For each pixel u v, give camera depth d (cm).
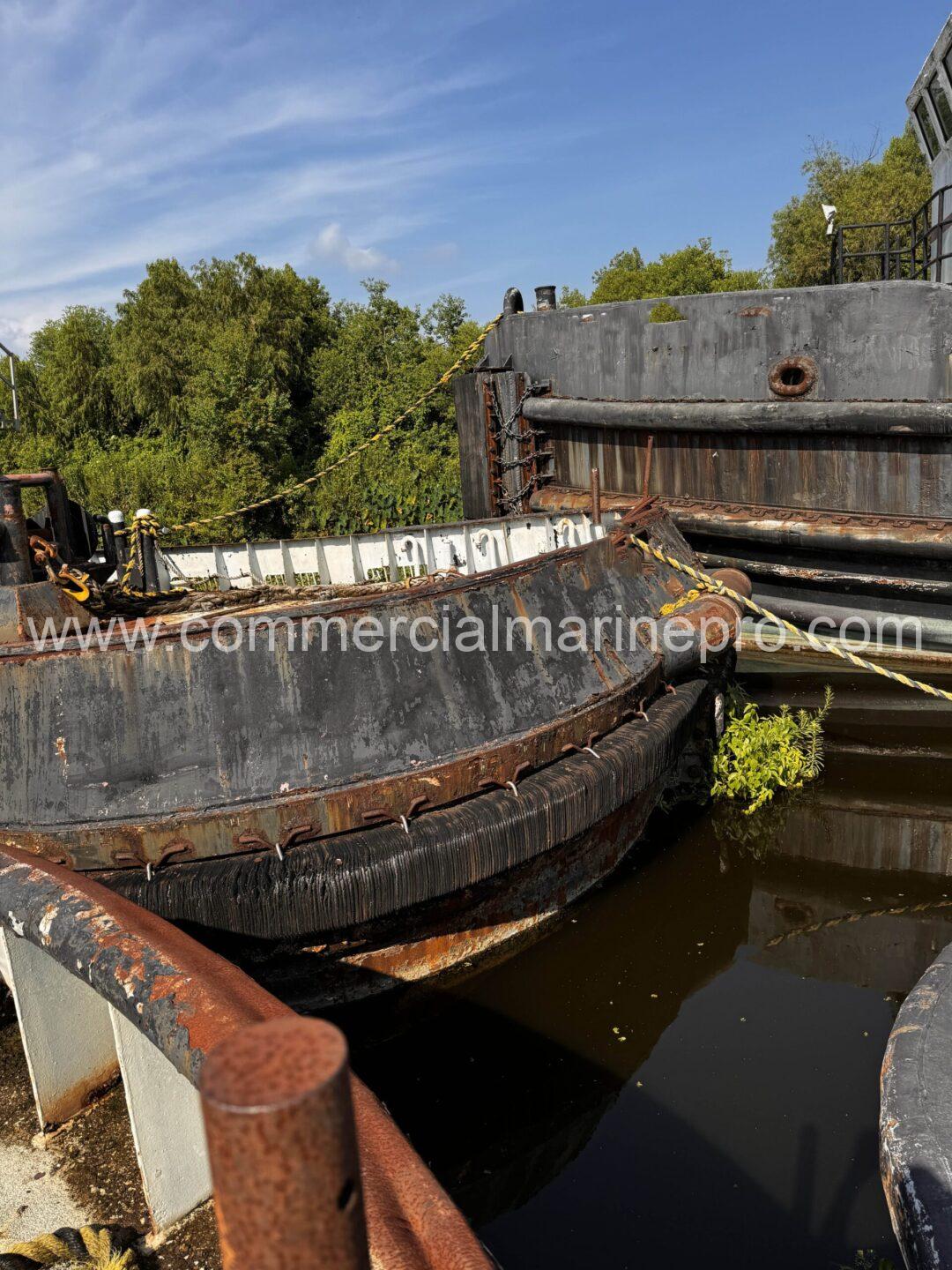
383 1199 203
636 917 662
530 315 1252
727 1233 400
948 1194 286
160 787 508
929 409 848
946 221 988
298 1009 539
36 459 3541
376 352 3784
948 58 1031
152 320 3888
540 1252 399
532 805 545
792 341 964
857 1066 502
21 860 420
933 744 912
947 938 634
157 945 327
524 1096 498
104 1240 328
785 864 729
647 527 779
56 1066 395
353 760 523
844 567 949
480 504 1346
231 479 2502
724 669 828
